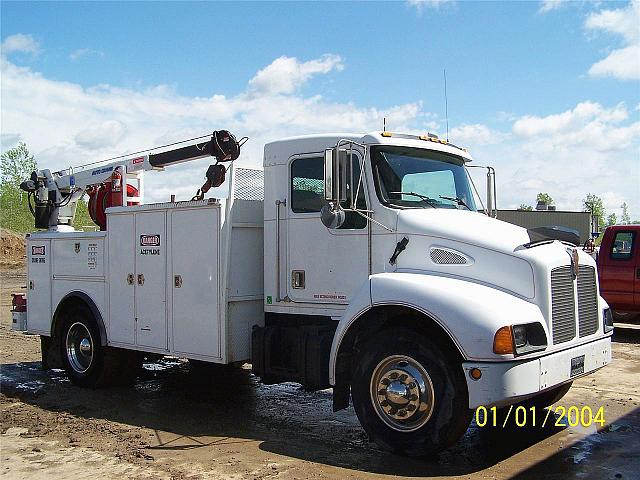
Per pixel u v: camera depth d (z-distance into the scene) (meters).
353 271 5.98
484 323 4.84
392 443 5.30
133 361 8.30
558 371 5.21
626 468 5.09
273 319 6.78
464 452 5.52
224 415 6.90
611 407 7.05
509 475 4.94
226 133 7.54
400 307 5.38
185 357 7.02
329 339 5.99
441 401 5.06
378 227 5.84
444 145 6.56
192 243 6.93
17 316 9.40
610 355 6.13
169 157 8.25
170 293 7.16
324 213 5.64
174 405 7.36
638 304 12.17
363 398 5.48
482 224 5.78
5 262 39.06
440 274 5.52
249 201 6.90
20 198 55.09
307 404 7.40
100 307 8.08
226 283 6.62
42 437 6.07
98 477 4.95
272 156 6.53
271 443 5.84
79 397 7.79
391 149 6.05
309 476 4.92
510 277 5.28
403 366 5.27
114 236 7.86
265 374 6.37
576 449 5.60
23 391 8.11
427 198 6.22
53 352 8.88
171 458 5.40
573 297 5.52
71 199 9.55
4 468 5.19
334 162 5.60
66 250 8.59
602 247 12.62
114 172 8.56
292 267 6.37
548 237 5.73
